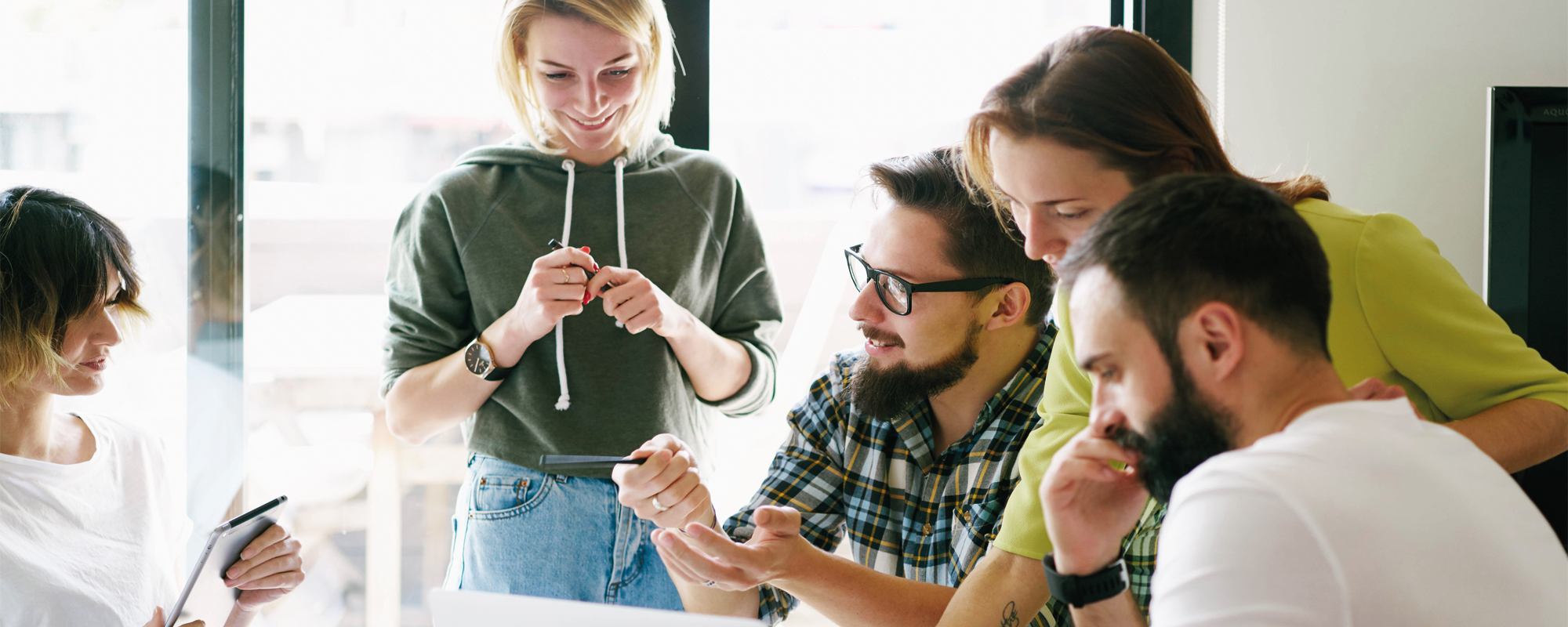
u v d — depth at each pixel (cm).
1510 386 96
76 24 199
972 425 131
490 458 157
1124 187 94
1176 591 63
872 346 127
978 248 120
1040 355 126
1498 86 168
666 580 150
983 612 105
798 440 139
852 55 221
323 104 226
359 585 252
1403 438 65
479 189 163
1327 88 183
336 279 246
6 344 116
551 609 83
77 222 123
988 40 218
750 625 77
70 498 125
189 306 200
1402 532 60
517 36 157
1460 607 61
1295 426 66
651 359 159
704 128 198
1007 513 109
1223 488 63
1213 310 66
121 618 125
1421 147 183
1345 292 96
